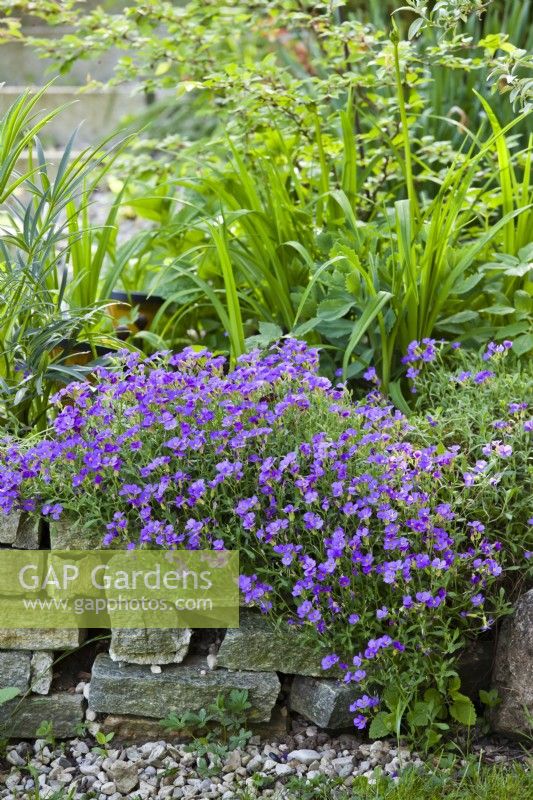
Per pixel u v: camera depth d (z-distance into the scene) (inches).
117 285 135.3
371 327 101.4
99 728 81.4
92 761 79.4
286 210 111.0
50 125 218.8
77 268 112.7
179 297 117.0
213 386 83.6
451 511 78.0
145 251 122.6
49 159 200.7
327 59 125.0
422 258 100.7
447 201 103.4
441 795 71.9
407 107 120.9
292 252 112.9
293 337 96.2
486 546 76.2
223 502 79.4
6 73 229.1
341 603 77.7
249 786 75.7
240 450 79.1
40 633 81.7
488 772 74.3
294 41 182.4
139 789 76.5
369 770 76.7
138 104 219.0
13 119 90.7
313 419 84.4
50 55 129.7
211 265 118.3
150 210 136.2
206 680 79.8
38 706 81.3
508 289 110.3
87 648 84.6
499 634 79.7
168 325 112.0
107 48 128.3
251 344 101.5
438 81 152.2
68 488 79.7
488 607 81.3
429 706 76.0
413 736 78.3
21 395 89.9
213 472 80.8
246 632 79.5
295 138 124.7
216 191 110.1
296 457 79.0
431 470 79.7
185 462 81.2
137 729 81.1
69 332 94.3
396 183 141.3
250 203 112.3
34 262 95.2
